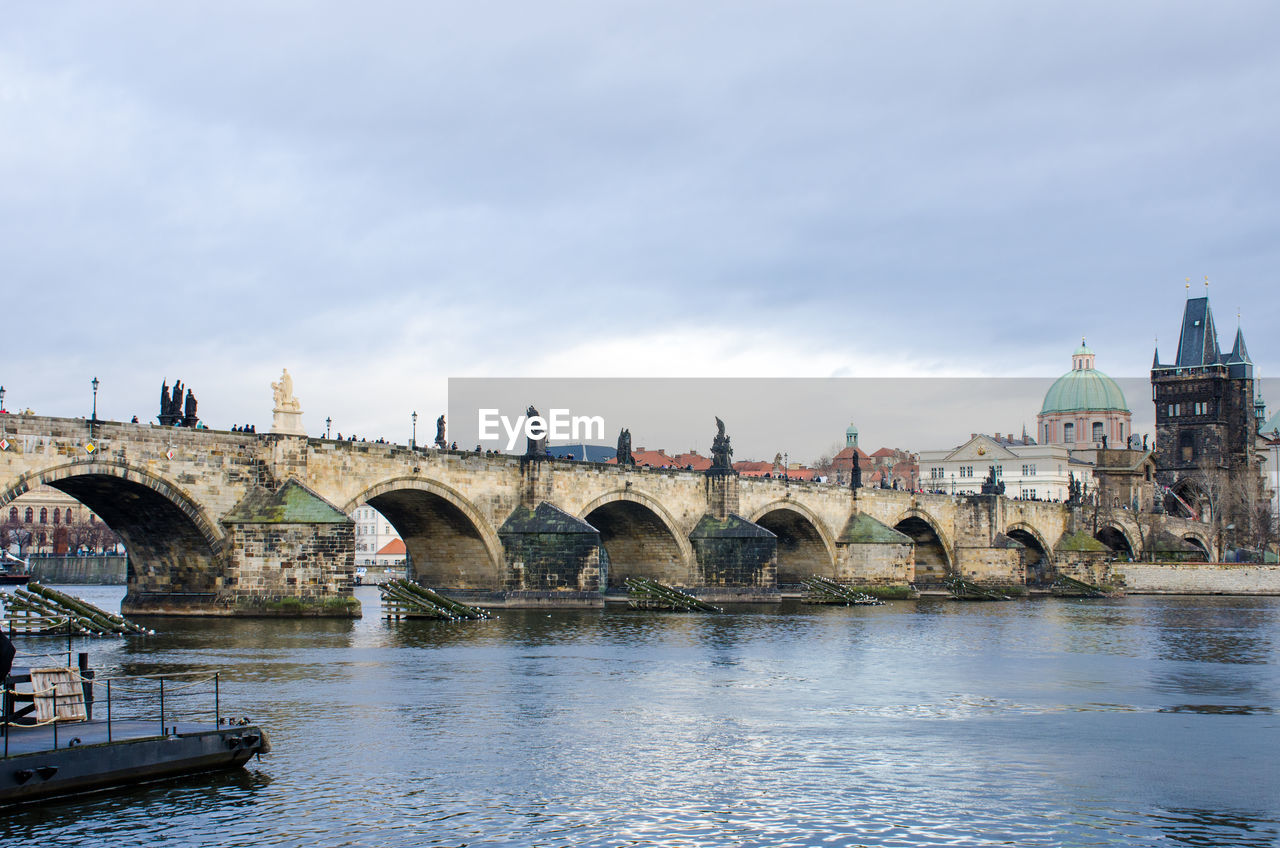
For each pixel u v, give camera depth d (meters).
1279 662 83.62
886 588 164.62
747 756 49.44
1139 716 60.03
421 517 123.25
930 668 77.88
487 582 124.00
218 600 98.19
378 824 39.44
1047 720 58.56
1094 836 39.59
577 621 108.88
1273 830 40.41
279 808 40.69
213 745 44.09
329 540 98.25
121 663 71.19
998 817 41.38
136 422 92.06
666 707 60.38
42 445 86.19
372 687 64.56
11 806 39.41
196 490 96.12
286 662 73.19
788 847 38.09
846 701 63.34
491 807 41.50
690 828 39.69
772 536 145.62
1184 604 165.75
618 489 135.38
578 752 49.66
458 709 58.59
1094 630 111.50
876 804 42.62
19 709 44.50
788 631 103.75
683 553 145.12
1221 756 50.62
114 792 41.66
